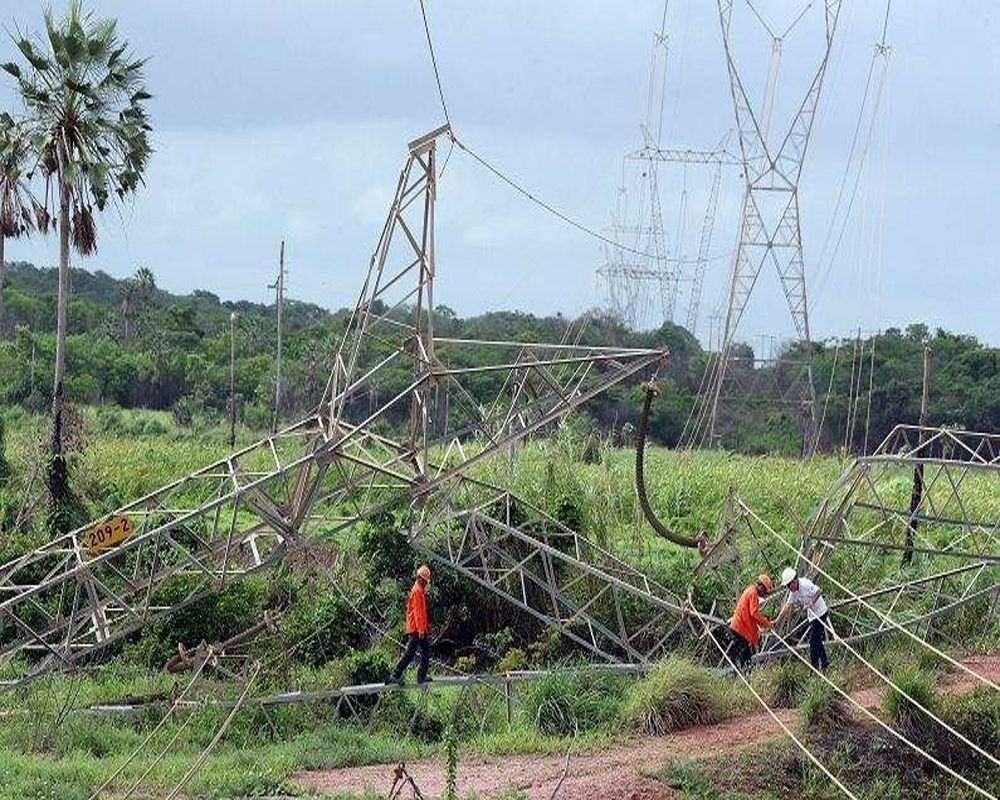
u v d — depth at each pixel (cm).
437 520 3834
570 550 4216
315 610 3844
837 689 2995
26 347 10012
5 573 3550
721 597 3991
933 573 4131
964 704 3019
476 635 4059
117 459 6109
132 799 2561
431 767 2948
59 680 3484
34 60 4772
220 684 3431
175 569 3431
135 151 4884
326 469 3400
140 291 12675
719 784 2756
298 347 11062
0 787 2525
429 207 3400
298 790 2686
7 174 4794
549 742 3067
